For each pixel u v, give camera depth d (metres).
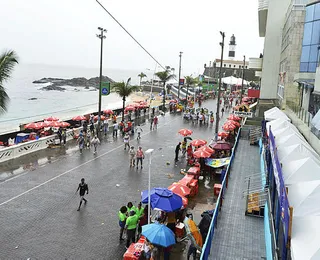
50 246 12.27
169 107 54.56
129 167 22.53
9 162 22.33
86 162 23.23
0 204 15.69
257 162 22.86
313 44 18.16
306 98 19.72
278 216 10.15
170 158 25.20
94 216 14.90
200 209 16.19
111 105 75.62
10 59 20.52
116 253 12.02
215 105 62.38
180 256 11.92
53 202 16.20
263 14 41.59
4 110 21.70
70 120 37.69
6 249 11.92
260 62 44.03
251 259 10.76
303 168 10.79
